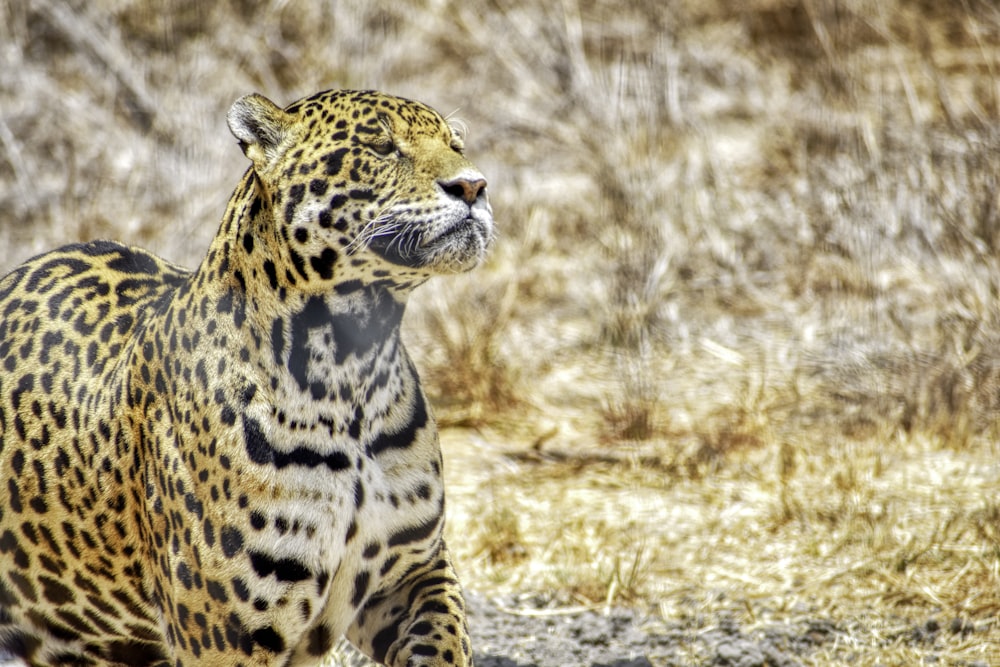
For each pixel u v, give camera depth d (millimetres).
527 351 18922
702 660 12297
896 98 22969
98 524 9539
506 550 14047
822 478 15180
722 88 24891
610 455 16203
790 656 12297
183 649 9188
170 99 23359
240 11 25422
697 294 20125
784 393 17422
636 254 19984
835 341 18453
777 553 13797
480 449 16547
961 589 13023
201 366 9023
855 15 24656
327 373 8961
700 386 17953
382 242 9047
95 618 9938
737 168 22703
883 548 13672
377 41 24812
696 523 14492
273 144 9211
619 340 18891
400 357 9406
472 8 25734
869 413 16516
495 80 24906
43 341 9938
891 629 12531
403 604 9500
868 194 19953
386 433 9211
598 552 13953
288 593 8945
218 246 9266
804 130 22250
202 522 8914
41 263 10414
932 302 18734
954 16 25625
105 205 21594
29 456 9727
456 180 9109
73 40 24844
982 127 20250
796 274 19969
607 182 21344
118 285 10156
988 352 16906
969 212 19047
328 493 8938
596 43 25219
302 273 8977
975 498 14555
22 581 9984
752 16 25922
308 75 23828
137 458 9281
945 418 16094
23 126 23531
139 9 25438
